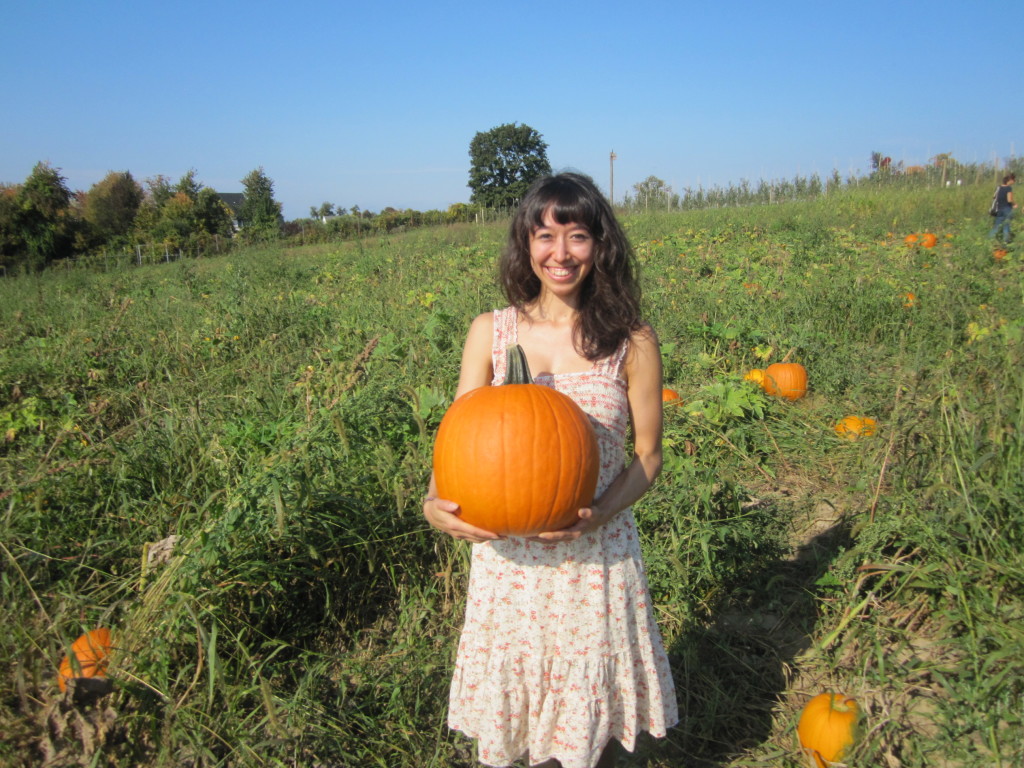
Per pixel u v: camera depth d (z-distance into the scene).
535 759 2.17
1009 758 2.45
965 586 3.03
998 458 3.29
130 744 2.63
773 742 2.73
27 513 3.63
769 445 5.27
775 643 3.26
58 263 24.67
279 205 51.19
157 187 50.00
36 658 2.87
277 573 3.19
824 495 4.62
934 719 2.68
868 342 7.46
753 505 4.32
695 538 3.51
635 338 2.17
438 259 16.09
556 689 2.12
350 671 3.11
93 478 4.18
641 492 2.16
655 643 2.24
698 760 2.70
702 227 20.56
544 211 2.08
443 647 3.20
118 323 8.23
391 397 4.36
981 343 4.20
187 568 2.99
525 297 2.26
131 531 3.92
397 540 3.68
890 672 2.93
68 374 6.68
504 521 1.94
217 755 2.67
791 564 3.84
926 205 20.67
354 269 15.95
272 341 7.79
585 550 2.12
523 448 1.90
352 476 3.82
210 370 7.08
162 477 4.39
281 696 2.95
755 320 7.93
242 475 4.16
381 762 2.63
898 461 3.90
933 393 3.82
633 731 2.18
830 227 18.06
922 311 7.47
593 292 2.16
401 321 8.34
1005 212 13.59
